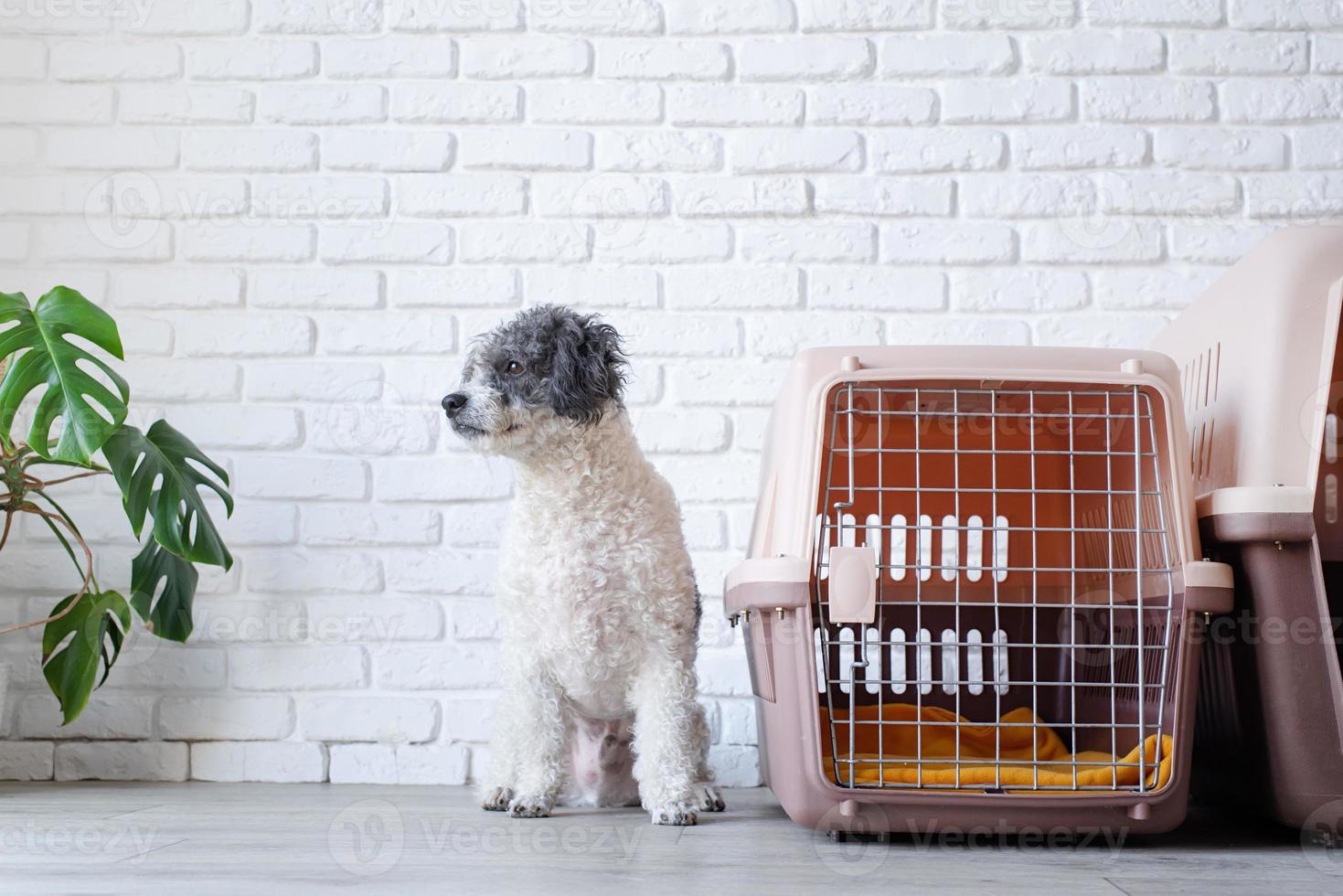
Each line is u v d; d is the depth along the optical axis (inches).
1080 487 73.0
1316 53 86.4
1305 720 55.8
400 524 84.4
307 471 84.9
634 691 66.8
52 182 87.3
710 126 87.1
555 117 87.4
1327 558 61.1
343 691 82.9
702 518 83.9
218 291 86.5
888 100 86.8
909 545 75.5
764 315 85.7
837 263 86.0
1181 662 56.2
